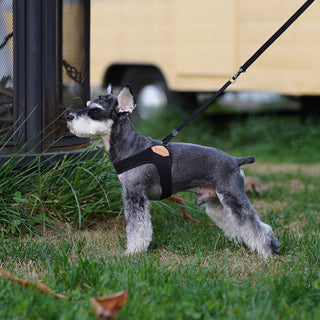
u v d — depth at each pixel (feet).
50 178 20.58
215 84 44.60
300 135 45.06
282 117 50.19
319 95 43.16
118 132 17.49
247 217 17.48
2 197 19.84
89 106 17.43
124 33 48.37
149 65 47.62
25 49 20.47
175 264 16.80
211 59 44.55
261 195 28.89
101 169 21.33
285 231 19.60
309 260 17.30
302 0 41.24
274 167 38.14
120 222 21.85
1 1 20.12
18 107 20.75
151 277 14.97
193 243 19.21
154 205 23.41
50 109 21.06
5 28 20.30
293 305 13.47
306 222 22.98
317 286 14.08
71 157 21.27
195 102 49.06
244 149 43.06
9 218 19.47
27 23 20.31
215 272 15.78
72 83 22.16
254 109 52.26
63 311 12.73
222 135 46.16
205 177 17.67
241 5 43.16
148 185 17.75
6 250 17.52
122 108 17.25
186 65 45.70
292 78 41.98
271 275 15.81
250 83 43.47
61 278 15.12
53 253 17.62
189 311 12.68
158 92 48.06
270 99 49.83
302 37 41.39
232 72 43.80
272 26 42.32
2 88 20.67
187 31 45.37
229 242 19.42
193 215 23.36
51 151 21.31
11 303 13.01
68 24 21.58
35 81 20.61
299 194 28.81
